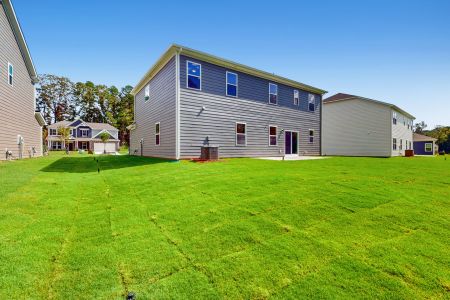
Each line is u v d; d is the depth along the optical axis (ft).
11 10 39.27
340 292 6.44
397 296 6.27
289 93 51.06
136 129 61.16
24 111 48.44
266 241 9.28
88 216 12.58
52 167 31.96
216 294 6.42
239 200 13.92
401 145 82.38
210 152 32.91
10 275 7.24
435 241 9.19
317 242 9.14
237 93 41.29
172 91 35.88
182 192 16.05
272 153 46.96
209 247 8.93
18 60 44.88
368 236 9.60
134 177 22.31
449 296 6.26
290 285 6.75
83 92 197.57
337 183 17.58
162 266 7.77
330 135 82.84
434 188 16.83
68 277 7.21
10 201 14.48
